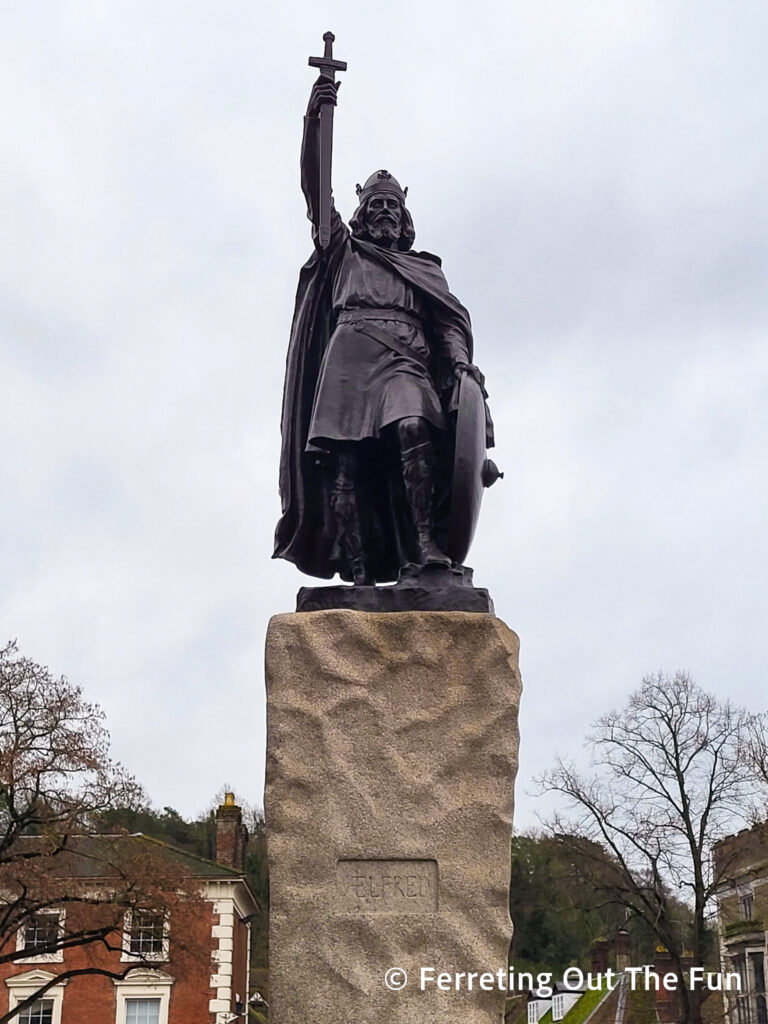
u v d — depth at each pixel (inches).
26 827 1190.3
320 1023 216.1
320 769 233.6
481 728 237.1
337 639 242.1
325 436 269.6
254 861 2117.4
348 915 222.7
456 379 273.1
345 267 290.7
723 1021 1142.3
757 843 1168.8
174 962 1198.3
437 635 242.7
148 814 2605.8
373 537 281.7
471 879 226.4
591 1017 1341.0
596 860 1170.0
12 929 1175.6
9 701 1103.6
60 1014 1408.7
